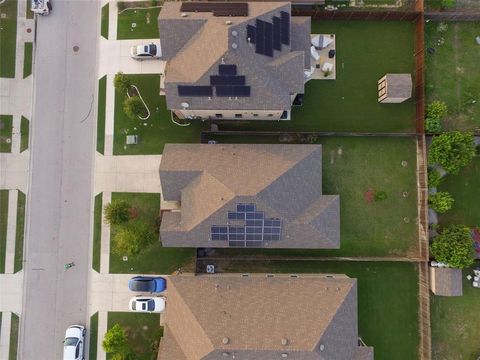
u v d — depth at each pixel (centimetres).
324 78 3869
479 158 3825
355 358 3319
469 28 3878
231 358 3133
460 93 3856
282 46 3372
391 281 3753
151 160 3869
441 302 3741
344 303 3284
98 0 3925
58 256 3834
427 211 3656
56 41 3925
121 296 3788
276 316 3234
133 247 3434
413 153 3822
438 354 3719
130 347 3694
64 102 3916
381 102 3841
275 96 3300
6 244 3847
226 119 3831
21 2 3953
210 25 3256
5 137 3903
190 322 3256
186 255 3803
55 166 3891
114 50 3919
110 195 3856
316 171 3509
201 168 3400
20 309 3800
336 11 3750
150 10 3916
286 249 3766
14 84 3919
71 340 3647
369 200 3800
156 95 3903
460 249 3381
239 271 3769
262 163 3403
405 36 3875
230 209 3272
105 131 3894
